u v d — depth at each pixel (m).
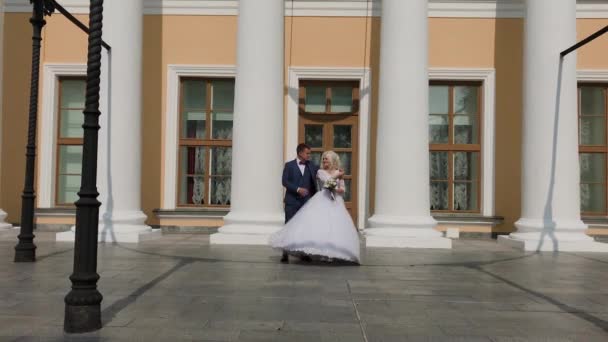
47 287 6.27
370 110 13.62
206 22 13.90
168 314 5.07
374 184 13.51
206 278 7.02
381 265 8.44
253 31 11.30
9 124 13.84
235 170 11.36
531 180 11.38
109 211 11.55
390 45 11.20
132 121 11.77
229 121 14.02
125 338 4.29
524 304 5.71
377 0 13.78
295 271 7.70
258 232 10.98
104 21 11.74
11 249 9.84
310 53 13.76
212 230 13.56
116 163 11.60
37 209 13.44
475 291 6.38
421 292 6.27
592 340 4.39
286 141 13.60
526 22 11.66
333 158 8.58
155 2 13.92
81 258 4.52
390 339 4.34
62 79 14.07
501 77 13.68
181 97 14.00
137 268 7.79
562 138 11.20
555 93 11.23
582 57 13.62
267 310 5.27
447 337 4.41
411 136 11.03
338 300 5.77
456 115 13.87
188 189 13.98
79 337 4.30
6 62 13.93
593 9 13.64
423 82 11.15
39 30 8.49
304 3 13.77
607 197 13.63
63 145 14.05
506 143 13.60
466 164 13.80
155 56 13.88
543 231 11.01
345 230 8.39
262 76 11.25
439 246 10.86
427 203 11.15
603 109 13.77
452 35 13.77
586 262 9.12
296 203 8.84
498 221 13.27
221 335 4.39
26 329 4.51
